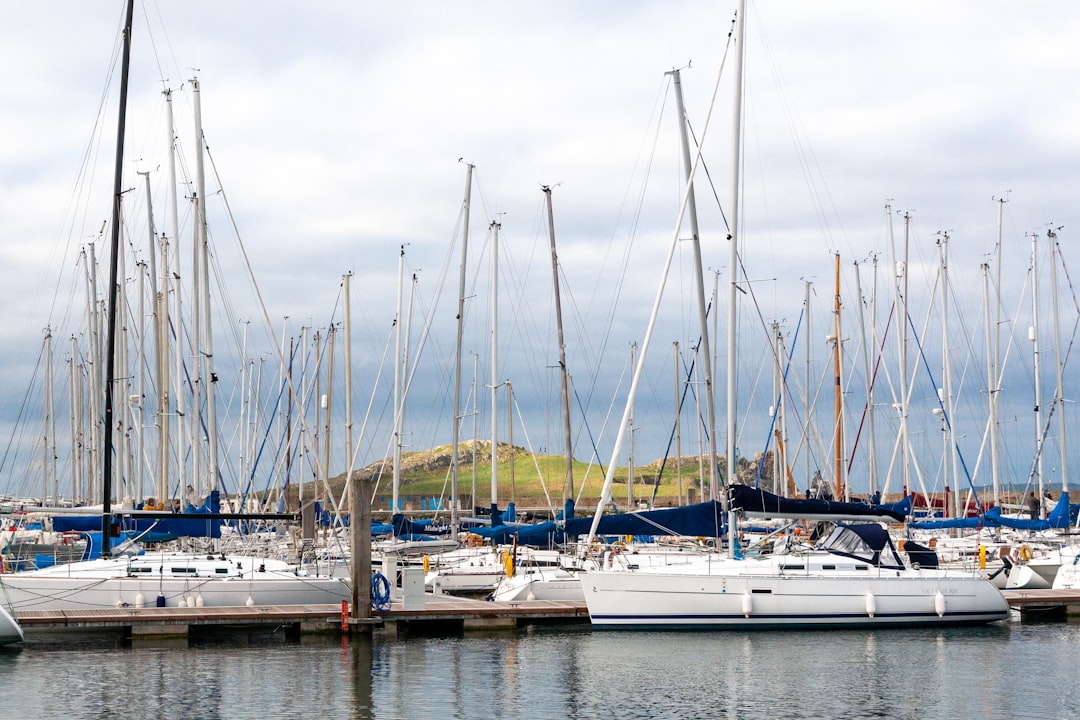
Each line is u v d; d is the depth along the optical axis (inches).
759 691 965.8
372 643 1200.2
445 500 3602.4
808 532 1565.0
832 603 1268.5
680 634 1237.7
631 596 1251.8
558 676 1024.9
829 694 956.6
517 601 1393.9
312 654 1130.7
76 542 1684.3
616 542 1760.6
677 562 1348.4
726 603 1246.9
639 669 1058.7
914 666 1079.6
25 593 1215.6
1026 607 1448.1
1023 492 2206.0
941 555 1704.0
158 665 1059.9
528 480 4347.9
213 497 1494.8
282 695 940.0
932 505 2274.9
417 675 1028.5
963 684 999.0
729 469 1294.3
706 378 1493.6
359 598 1241.4
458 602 1384.1
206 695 935.7
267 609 1246.9
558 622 1323.8
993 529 1932.8
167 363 1657.2
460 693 952.9
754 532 1720.0
